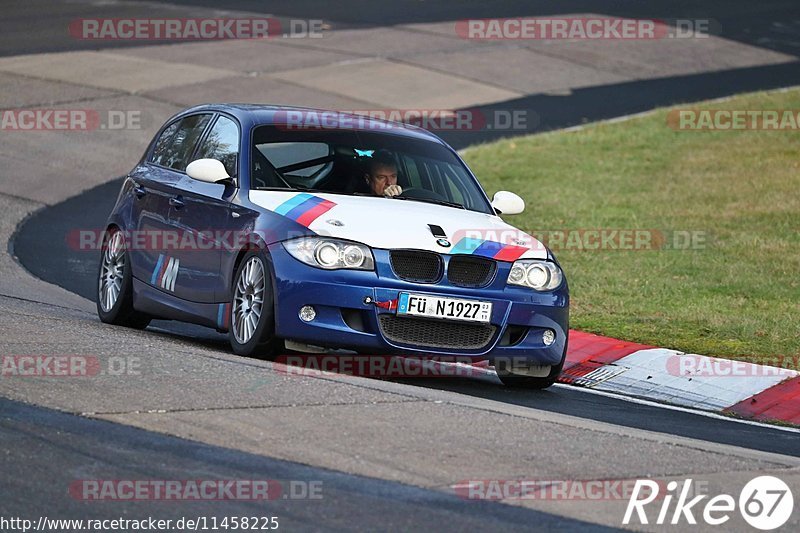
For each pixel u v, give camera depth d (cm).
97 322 3722
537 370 3300
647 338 4009
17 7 11925
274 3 12581
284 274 3042
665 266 5134
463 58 10219
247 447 2241
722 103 9012
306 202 3225
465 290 3092
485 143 7900
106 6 12069
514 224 5997
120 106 8256
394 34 11056
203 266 3356
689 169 7275
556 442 2441
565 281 3312
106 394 2531
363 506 1975
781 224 5953
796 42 11581
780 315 4322
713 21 12281
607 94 9450
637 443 2492
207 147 3588
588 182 6975
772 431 3089
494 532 1898
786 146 7788
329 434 2353
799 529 2041
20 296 4162
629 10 12669
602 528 1959
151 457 2148
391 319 3048
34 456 2111
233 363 2938
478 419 2566
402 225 3153
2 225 5731
